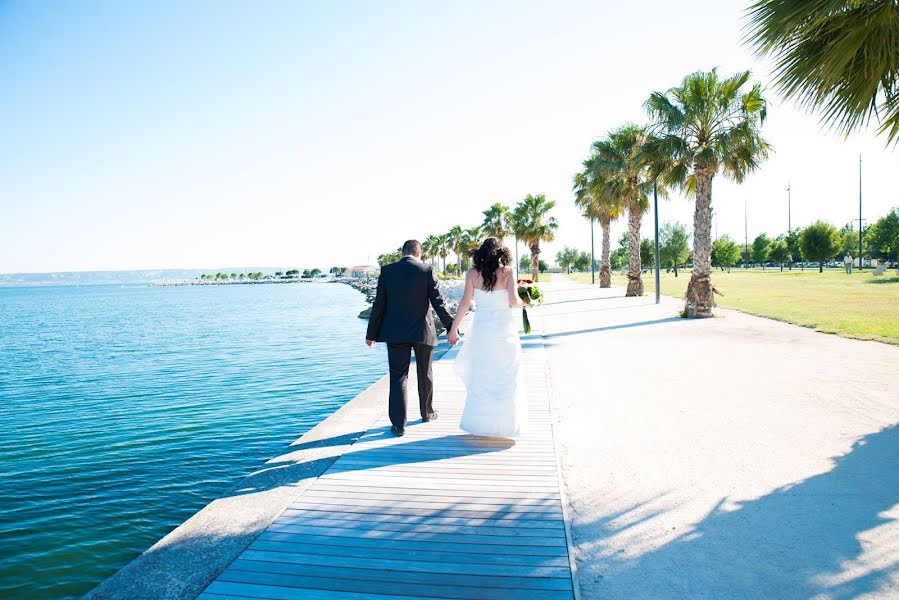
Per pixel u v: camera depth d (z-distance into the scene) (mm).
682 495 3822
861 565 2857
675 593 2643
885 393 6664
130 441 7957
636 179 25359
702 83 15273
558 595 2605
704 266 16312
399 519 3434
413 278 5133
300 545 3129
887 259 65000
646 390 7207
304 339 21578
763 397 6633
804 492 3820
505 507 3590
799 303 19844
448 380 7988
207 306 54719
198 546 3133
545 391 7191
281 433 8172
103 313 47938
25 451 7598
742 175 15695
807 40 5480
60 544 4863
